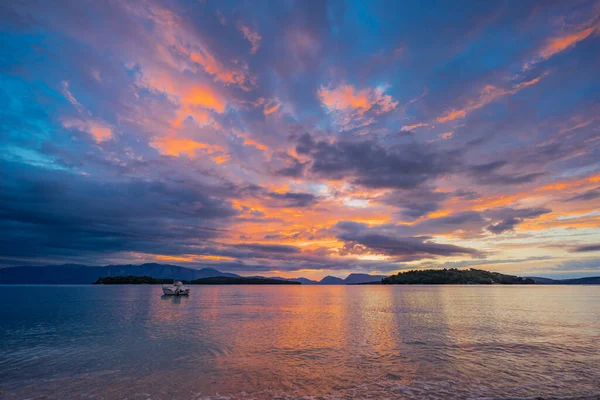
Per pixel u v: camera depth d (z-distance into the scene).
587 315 56.09
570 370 23.25
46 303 86.81
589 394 18.88
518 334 37.06
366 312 63.09
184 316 55.72
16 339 34.56
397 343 32.41
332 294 159.25
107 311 64.31
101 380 21.08
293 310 67.56
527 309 67.69
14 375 22.08
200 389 19.48
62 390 19.30
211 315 57.53
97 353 28.19
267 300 104.62
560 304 81.50
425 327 42.75
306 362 25.36
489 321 48.41
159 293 154.88
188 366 24.22
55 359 26.19
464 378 21.56
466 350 29.33
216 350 29.31
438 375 22.20
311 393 18.94
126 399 17.98
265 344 31.94
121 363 25.03
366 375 22.19
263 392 19.08
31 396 18.42
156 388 19.66
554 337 35.19
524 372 22.81
